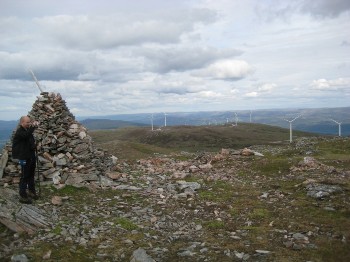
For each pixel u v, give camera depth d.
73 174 21.78
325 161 34.53
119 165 30.55
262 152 44.84
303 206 18.53
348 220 16.20
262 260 12.52
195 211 18.31
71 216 16.48
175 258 12.80
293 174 27.06
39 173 21.16
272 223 16.16
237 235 14.98
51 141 22.88
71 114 25.75
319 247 13.50
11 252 12.62
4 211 15.27
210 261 12.52
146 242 14.20
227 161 33.84
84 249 13.27
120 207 18.45
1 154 21.39
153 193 21.52
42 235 14.22
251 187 23.39
